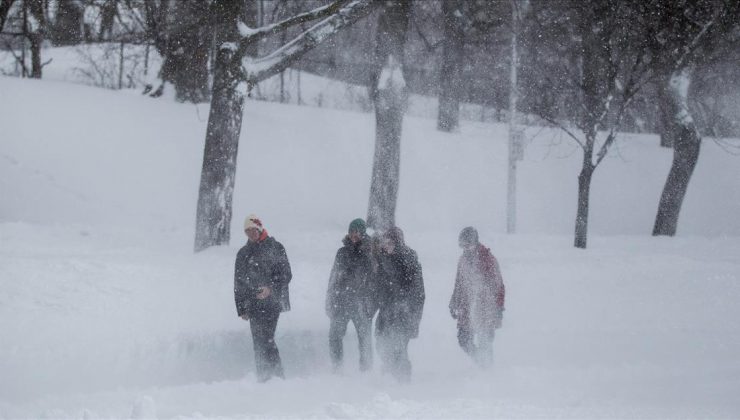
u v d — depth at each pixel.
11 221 29.47
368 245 14.12
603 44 34.16
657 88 39.16
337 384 12.63
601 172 50.12
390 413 9.28
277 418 9.30
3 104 39.69
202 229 25.42
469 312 14.10
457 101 54.28
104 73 54.75
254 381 13.10
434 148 49.75
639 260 25.81
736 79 40.66
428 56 52.88
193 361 15.18
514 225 37.06
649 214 45.94
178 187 37.34
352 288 14.09
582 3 35.97
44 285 18.16
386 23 33.19
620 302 20.62
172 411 10.59
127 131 40.84
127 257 22.28
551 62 39.81
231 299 19.02
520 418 8.94
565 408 9.66
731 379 12.35
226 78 25.80
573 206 45.53
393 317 13.73
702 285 22.36
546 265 24.61
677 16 35.06
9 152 35.88
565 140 54.28
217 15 26.69
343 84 62.53
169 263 21.55
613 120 35.81
